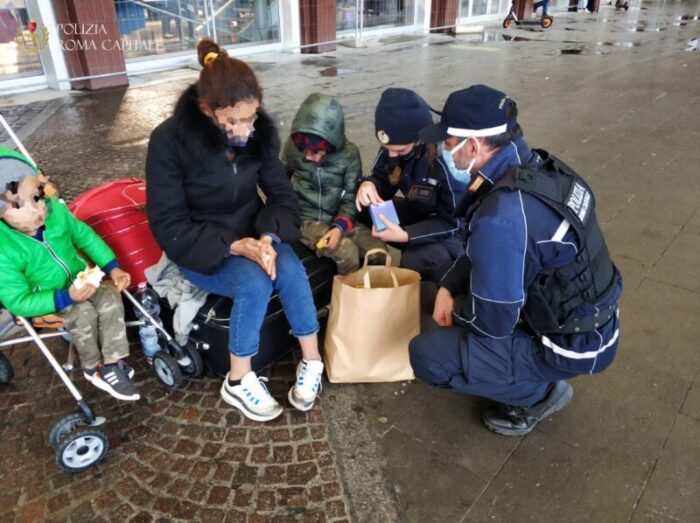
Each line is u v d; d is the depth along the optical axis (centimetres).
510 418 228
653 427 234
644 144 561
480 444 227
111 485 207
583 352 193
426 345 216
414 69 940
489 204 183
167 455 220
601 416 239
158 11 895
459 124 188
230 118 209
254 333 228
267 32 1084
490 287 184
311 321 238
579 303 189
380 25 1316
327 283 280
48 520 195
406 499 203
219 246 223
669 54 1070
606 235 385
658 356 273
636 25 1530
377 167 305
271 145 237
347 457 220
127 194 272
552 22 1570
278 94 763
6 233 212
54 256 223
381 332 241
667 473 213
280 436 230
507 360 207
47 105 718
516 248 178
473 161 193
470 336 211
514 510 199
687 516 196
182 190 225
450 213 284
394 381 257
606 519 196
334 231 274
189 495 204
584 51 1112
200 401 247
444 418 239
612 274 199
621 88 794
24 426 233
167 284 254
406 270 254
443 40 1264
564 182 186
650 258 357
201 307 245
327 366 253
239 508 199
